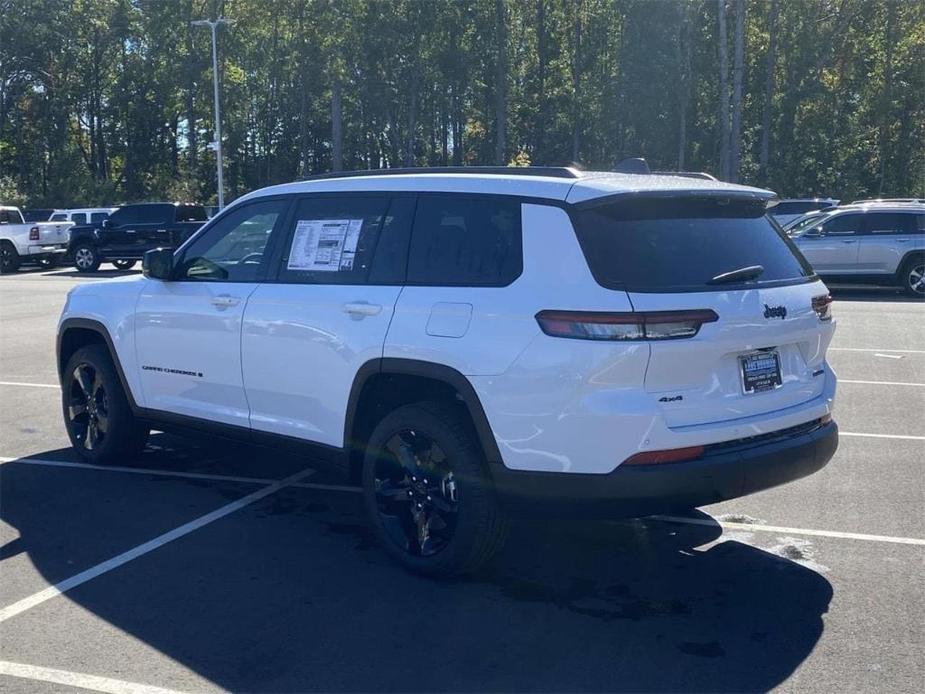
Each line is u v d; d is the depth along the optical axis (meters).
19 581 5.25
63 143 65.94
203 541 5.85
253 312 6.09
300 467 7.50
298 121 68.69
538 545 5.82
